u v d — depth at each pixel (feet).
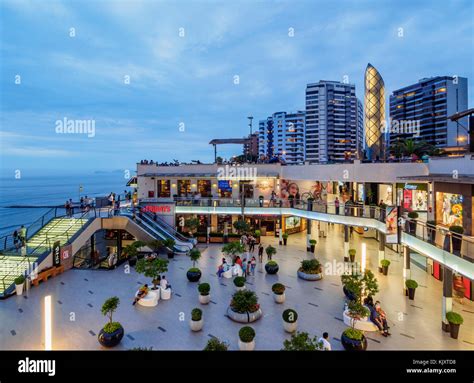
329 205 87.71
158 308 56.44
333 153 402.31
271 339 46.01
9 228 204.44
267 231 119.03
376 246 101.50
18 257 70.90
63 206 94.17
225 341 45.14
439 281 69.97
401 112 401.29
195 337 46.34
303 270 73.15
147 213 106.73
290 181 126.21
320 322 51.42
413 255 90.94
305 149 415.03
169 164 128.06
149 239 92.79
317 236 117.08
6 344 43.62
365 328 48.65
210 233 110.11
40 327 48.44
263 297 61.77
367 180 91.25
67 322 50.37
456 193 58.70
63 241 79.05
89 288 65.72
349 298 59.06
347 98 407.03
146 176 124.57
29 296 60.75
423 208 86.63
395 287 66.33
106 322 50.55
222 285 68.49
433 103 361.51
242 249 74.23
